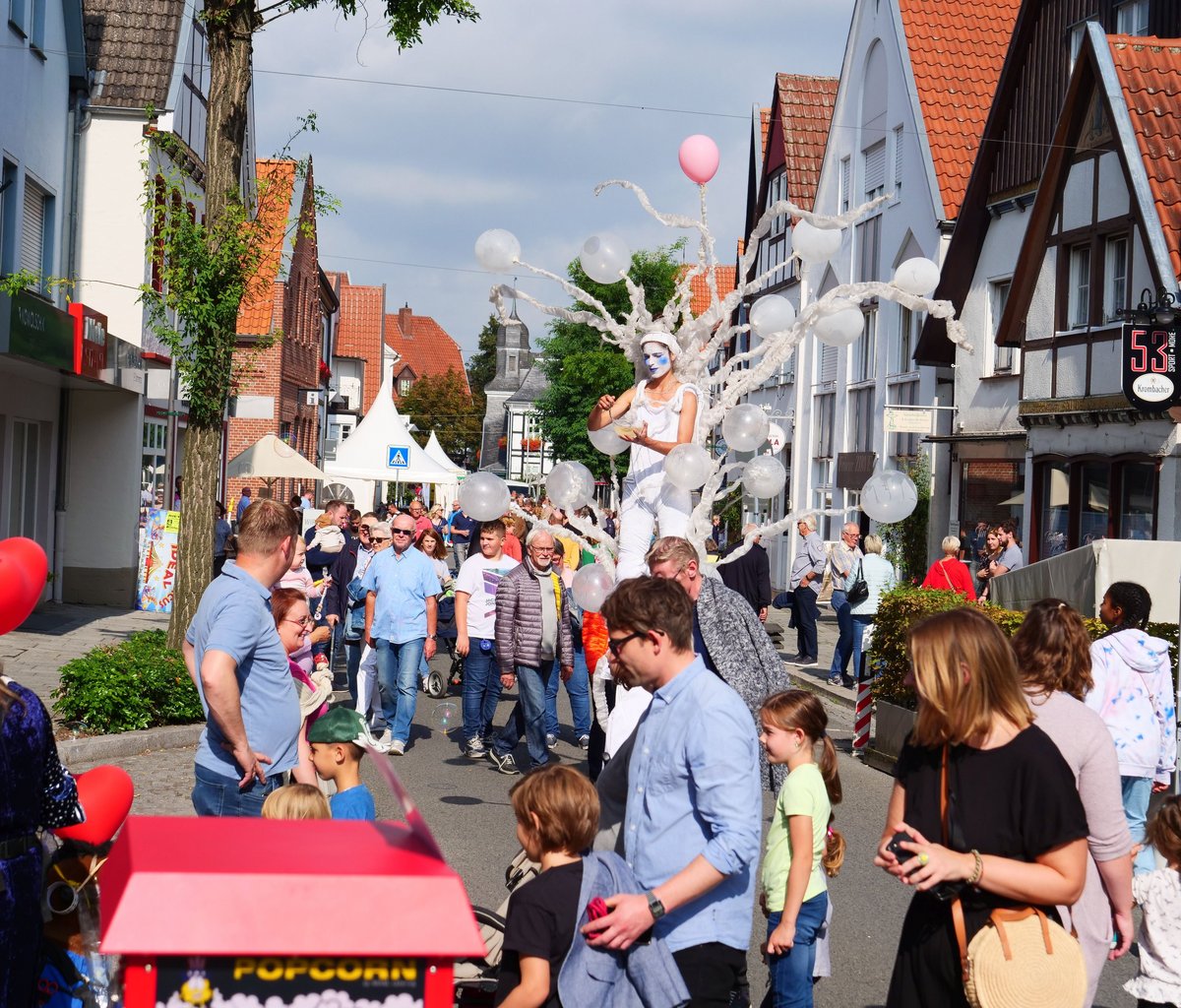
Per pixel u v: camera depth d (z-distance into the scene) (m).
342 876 2.51
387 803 10.18
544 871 3.88
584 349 49.06
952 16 30.30
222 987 2.45
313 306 49.06
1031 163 24.09
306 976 2.47
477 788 10.94
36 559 4.48
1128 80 20.47
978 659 3.67
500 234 8.01
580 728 12.80
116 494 23.11
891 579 17.72
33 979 4.12
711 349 8.12
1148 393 16.42
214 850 2.66
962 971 3.61
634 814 4.17
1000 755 3.67
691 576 6.11
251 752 5.37
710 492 7.92
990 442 24.97
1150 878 5.07
